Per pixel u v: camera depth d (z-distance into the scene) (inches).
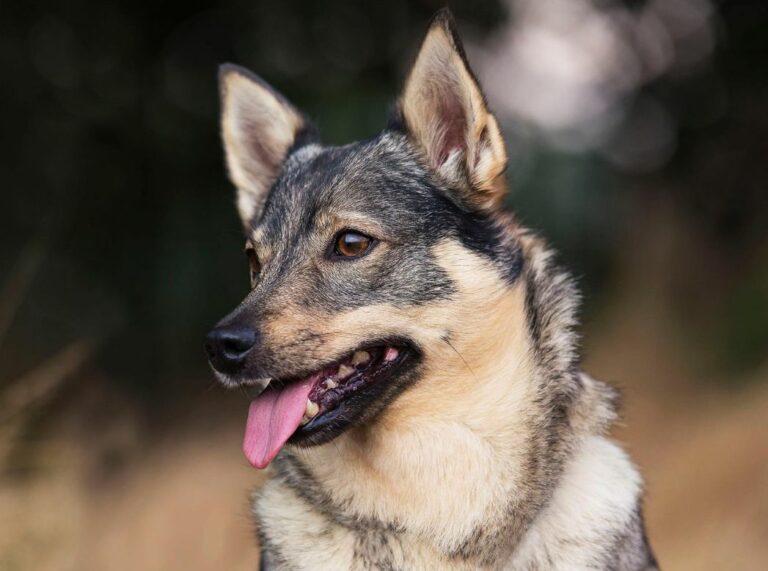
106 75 504.4
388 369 177.9
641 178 558.9
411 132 194.2
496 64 531.5
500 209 194.7
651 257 503.8
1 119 488.7
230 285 516.4
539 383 178.5
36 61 492.1
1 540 245.9
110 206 510.9
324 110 489.7
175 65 520.4
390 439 176.4
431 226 183.6
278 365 176.2
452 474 174.6
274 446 171.9
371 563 174.9
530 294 184.2
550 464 176.2
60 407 312.8
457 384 176.9
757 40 524.7
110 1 495.5
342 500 176.7
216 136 514.6
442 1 503.2
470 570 173.3
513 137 528.1
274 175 224.4
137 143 513.0
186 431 451.8
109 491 330.6
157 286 514.3
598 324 491.8
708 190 533.6
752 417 379.2
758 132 529.7
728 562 322.3
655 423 419.8
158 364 501.7
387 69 518.3
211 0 505.4
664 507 357.7
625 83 566.9
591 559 173.6
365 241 183.9
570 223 530.9
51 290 469.4
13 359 417.1
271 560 180.7
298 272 184.2
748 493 344.5
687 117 551.5
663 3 544.4
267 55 513.0
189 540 320.2
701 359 452.8
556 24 544.7
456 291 179.2
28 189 492.7
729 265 498.6
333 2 501.4
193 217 518.6
